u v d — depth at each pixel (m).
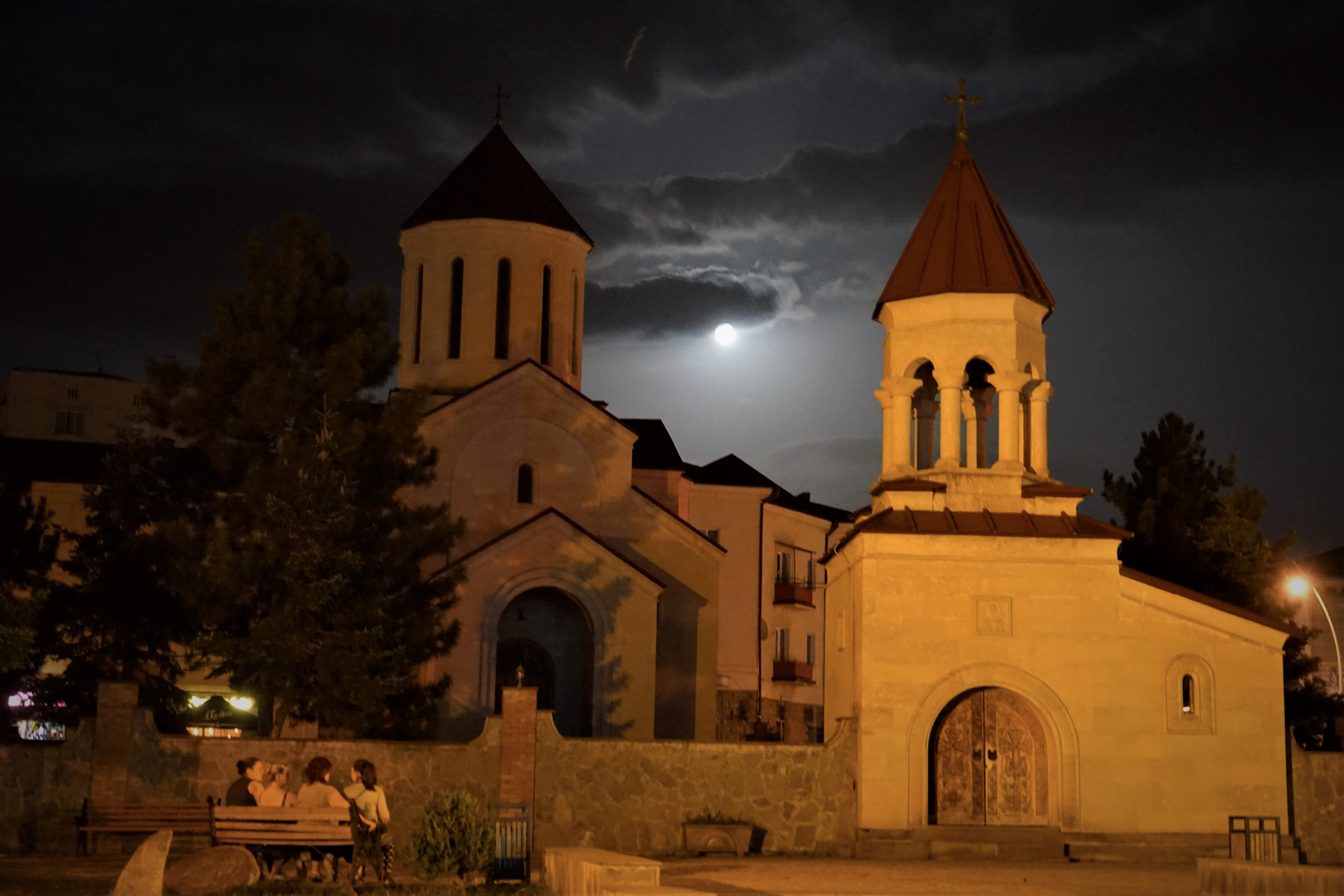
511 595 39.41
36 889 20.16
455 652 38.75
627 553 42.75
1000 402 31.45
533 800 29.45
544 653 41.38
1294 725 37.19
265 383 32.53
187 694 39.25
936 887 23.22
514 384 42.66
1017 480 31.25
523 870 21.91
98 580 36.12
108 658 36.53
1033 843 29.55
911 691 30.08
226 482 33.47
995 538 30.50
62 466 52.00
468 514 41.78
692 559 43.12
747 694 59.34
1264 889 20.72
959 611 30.38
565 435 42.81
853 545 31.34
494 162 45.97
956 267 31.61
